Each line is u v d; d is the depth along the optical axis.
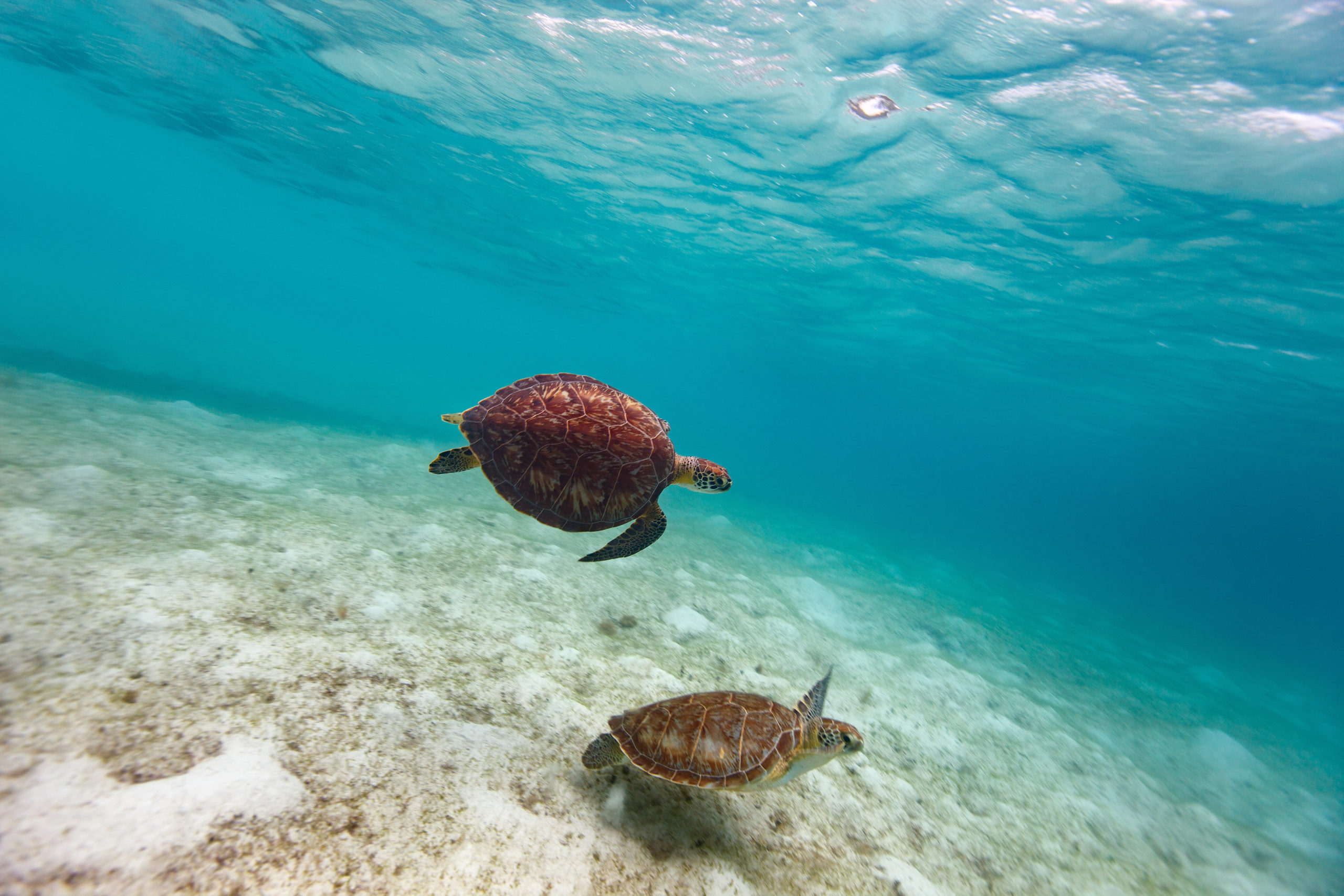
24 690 2.17
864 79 7.67
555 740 2.84
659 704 2.54
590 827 2.31
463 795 2.27
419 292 51.09
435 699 2.88
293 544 4.43
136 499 4.45
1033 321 15.66
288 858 1.78
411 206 20.34
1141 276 10.98
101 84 16.86
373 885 1.79
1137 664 9.15
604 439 2.88
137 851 1.65
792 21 7.02
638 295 26.95
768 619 6.38
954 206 10.35
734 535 11.27
